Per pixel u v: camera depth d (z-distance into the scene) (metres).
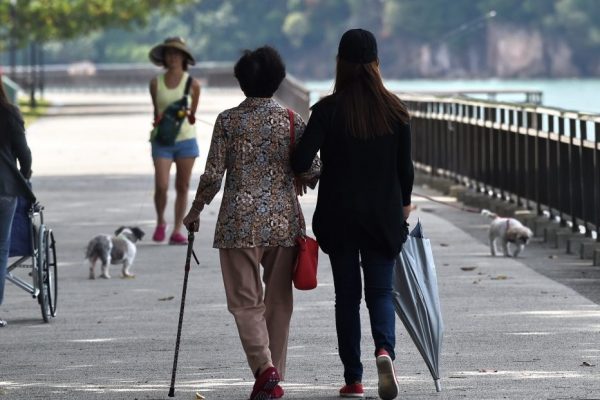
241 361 22.98
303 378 21.25
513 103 45.38
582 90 146.25
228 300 19.48
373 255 19.22
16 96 140.00
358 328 19.53
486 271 33.62
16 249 27.33
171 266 35.62
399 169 19.16
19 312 29.28
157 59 39.34
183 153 39.34
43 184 59.34
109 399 19.98
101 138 93.69
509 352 23.12
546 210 41.94
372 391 20.12
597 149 35.75
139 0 149.25
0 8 144.12
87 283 33.09
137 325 27.09
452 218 45.78
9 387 21.11
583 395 19.34
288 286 19.80
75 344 25.08
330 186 19.17
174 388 20.34
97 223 45.03
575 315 26.94
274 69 19.41
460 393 19.69
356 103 18.91
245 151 19.31
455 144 54.38
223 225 19.39
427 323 19.80
